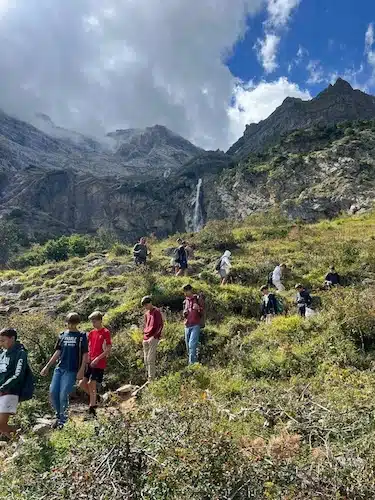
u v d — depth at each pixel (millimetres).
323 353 8039
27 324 9906
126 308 12320
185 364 9133
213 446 3885
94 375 7402
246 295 12969
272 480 3682
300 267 16562
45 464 4855
